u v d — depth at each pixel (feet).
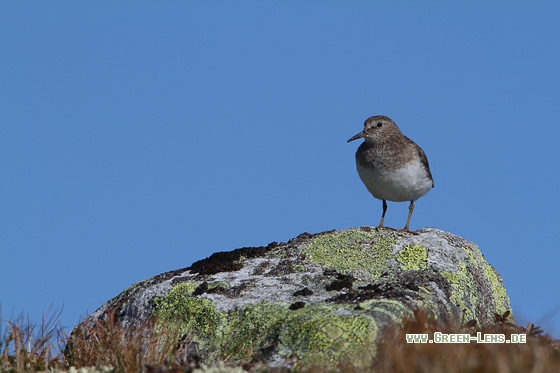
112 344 39.99
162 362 37.55
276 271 46.06
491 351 35.68
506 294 51.78
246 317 41.09
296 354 37.45
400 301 40.73
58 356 40.55
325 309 39.91
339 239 49.06
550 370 34.42
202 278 46.01
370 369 35.88
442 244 48.85
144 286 47.09
